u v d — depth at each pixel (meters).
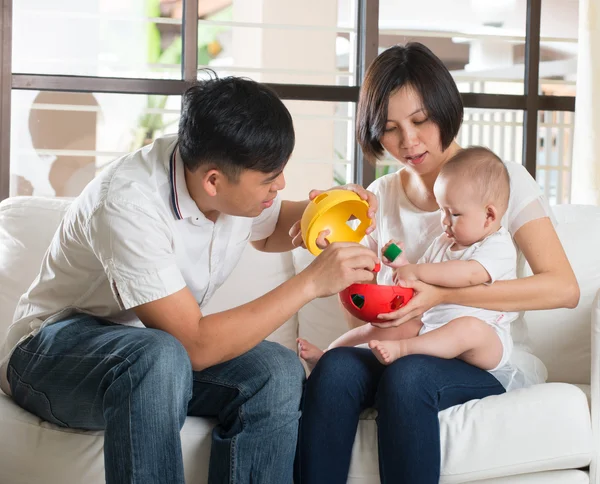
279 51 5.07
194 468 1.61
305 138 5.10
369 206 1.63
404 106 1.74
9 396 1.75
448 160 1.76
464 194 1.70
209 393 1.61
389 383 1.59
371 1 2.97
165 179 1.55
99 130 4.20
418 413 1.57
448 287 1.68
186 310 1.47
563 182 4.04
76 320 1.63
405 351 1.65
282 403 1.54
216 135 1.41
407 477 1.56
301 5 5.05
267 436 1.53
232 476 1.52
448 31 4.35
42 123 4.15
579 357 2.07
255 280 2.26
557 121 4.01
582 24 2.80
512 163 1.86
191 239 1.60
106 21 4.09
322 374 1.65
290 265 2.30
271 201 1.54
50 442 1.62
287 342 2.24
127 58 4.20
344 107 5.13
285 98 2.90
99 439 1.61
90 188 1.57
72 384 1.52
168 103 4.20
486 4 4.35
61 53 4.00
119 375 1.42
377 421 1.62
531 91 3.10
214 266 1.67
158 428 1.39
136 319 1.76
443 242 1.81
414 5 4.32
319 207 1.57
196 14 2.84
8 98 2.70
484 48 4.39
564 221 2.20
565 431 1.59
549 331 2.08
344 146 5.17
